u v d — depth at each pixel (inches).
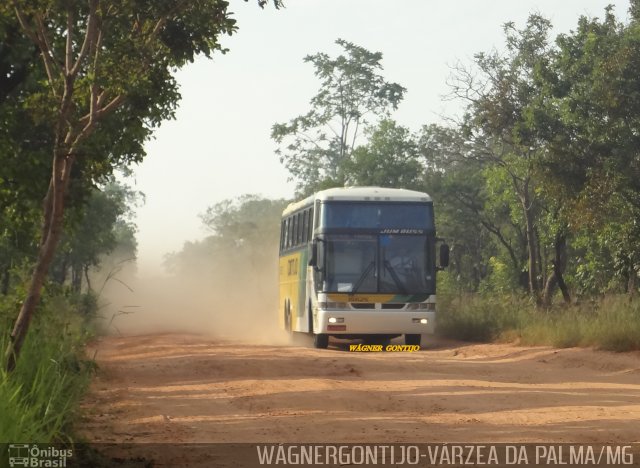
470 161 2551.7
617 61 1505.9
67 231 865.5
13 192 924.6
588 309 1328.7
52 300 698.8
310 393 725.3
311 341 1485.0
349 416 607.8
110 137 804.6
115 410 638.5
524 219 2336.4
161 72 605.6
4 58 862.5
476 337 1438.2
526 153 1967.3
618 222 1556.3
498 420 581.9
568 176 1584.6
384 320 1262.3
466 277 3122.5
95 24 579.2
